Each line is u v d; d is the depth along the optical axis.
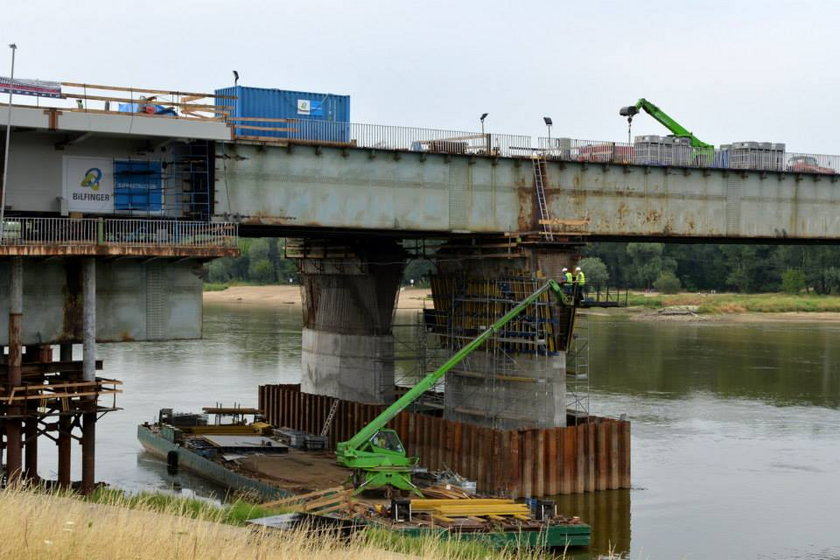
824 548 53.91
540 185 70.75
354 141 65.25
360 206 65.31
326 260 82.50
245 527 31.28
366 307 79.75
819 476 68.69
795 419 86.31
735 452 75.12
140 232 55.56
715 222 76.25
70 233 54.38
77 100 53.34
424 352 79.38
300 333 148.88
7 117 50.28
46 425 51.31
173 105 55.47
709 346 136.88
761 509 61.09
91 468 51.06
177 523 27.67
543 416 68.44
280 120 62.00
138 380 102.38
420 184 67.44
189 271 55.50
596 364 116.75
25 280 51.25
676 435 80.44
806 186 79.19
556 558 47.88
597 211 72.88
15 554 23.67
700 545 54.38
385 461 54.78
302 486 59.09
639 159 74.75
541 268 69.88
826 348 135.50
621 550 53.22
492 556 34.94
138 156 57.38
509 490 64.19
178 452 69.94
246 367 111.81
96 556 24.27
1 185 54.06
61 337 51.84
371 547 28.69
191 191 59.22
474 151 69.62
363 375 79.81
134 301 54.34
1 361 52.59
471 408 72.94
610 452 66.75
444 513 51.22
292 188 62.78
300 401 83.25
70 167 55.53
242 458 67.81
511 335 69.94
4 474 48.78
